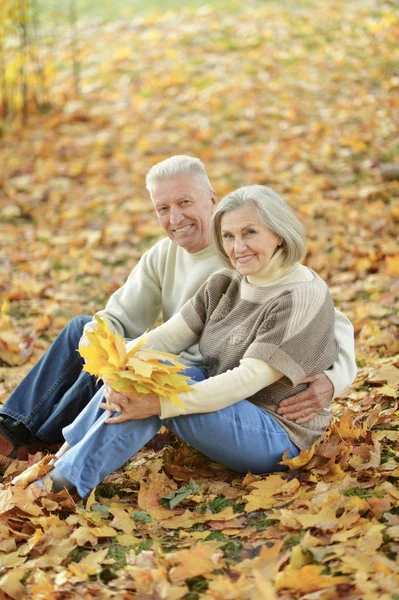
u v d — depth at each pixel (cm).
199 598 257
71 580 265
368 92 962
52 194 797
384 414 375
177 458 352
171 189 365
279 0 1298
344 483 310
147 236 714
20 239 721
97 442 313
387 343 476
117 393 308
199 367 352
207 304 350
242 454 321
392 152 806
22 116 966
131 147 895
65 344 378
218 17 1245
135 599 255
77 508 309
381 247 632
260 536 286
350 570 255
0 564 283
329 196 742
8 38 1041
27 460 371
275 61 1074
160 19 1262
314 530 284
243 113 947
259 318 322
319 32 1146
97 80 1068
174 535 298
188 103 988
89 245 698
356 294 574
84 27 1247
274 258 322
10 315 580
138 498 319
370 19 1164
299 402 326
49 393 373
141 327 396
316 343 319
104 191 802
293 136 880
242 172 812
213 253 374
